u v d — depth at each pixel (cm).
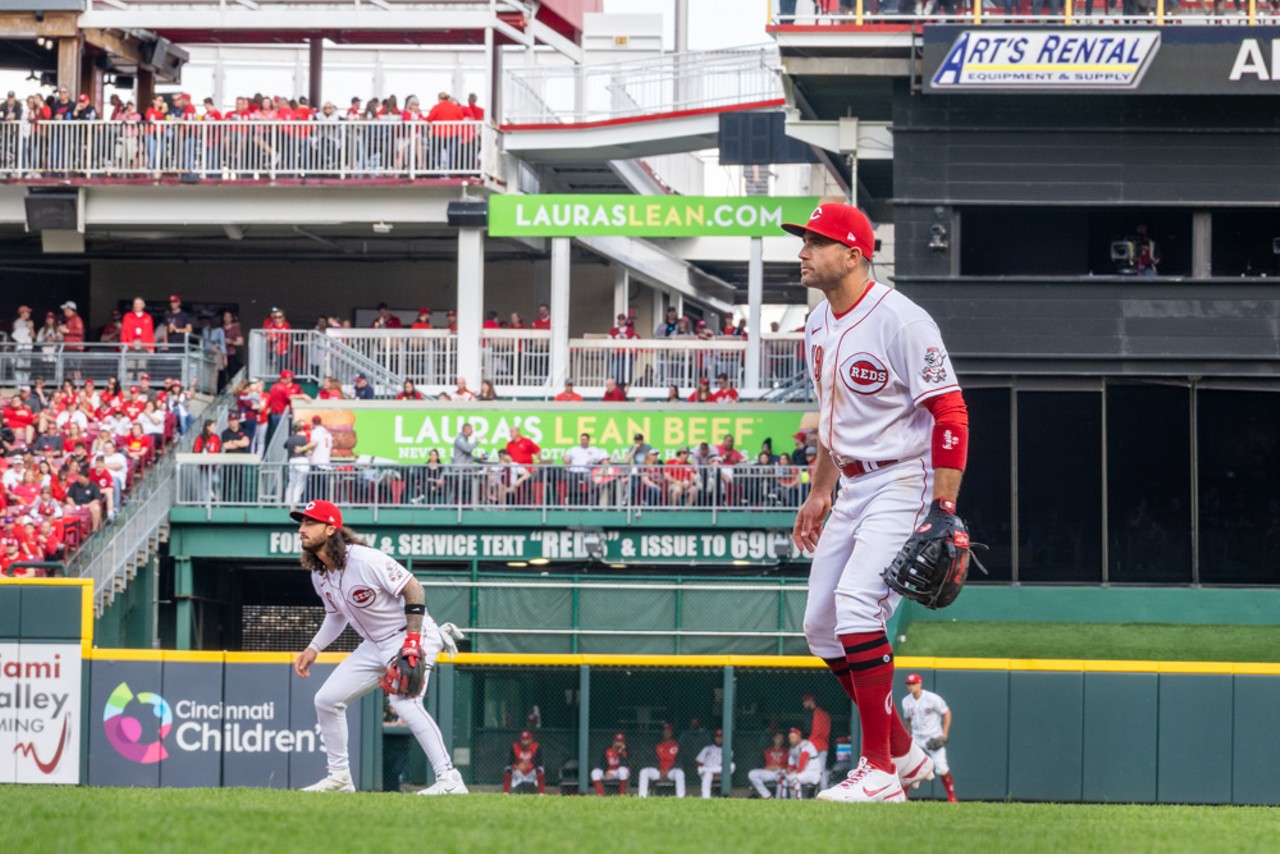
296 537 9762
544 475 9644
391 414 10112
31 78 12875
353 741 6819
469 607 8919
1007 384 8856
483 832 1866
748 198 10638
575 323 13338
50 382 10669
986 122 8850
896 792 2498
